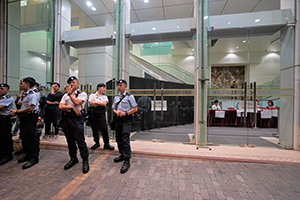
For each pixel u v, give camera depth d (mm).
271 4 5887
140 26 4543
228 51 6730
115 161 2920
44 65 5254
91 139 4555
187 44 6160
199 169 2641
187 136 4695
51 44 5121
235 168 2676
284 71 3863
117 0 4508
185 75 6742
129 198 1855
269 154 3264
